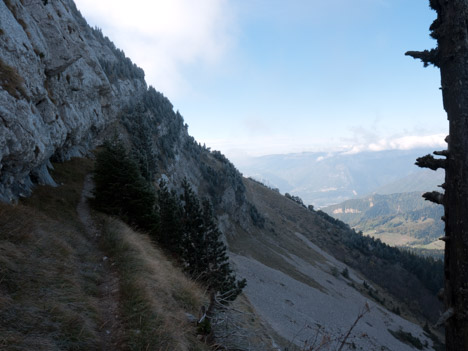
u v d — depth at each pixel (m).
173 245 22.06
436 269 169.00
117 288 9.52
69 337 5.84
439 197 3.73
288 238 165.88
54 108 23.83
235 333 9.09
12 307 5.88
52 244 10.97
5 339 4.84
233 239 108.25
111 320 7.54
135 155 40.97
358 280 138.38
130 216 22.98
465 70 3.42
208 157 165.00
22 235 9.82
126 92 92.12
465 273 3.17
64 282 8.22
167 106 129.62
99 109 50.69
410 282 150.62
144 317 7.62
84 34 97.25
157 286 10.66
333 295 96.38
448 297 3.37
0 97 13.41
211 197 116.31
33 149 16.22
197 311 11.06
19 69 16.91
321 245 179.00
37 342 5.22
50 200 20.31
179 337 7.51
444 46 3.64
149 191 23.72
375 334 72.75
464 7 3.42
